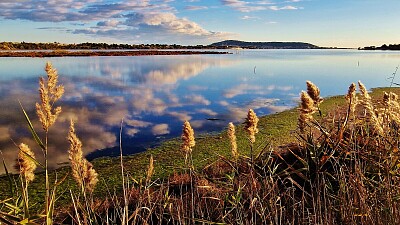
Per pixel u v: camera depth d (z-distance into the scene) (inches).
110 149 662.5
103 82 1916.8
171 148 652.7
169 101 1275.8
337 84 1722.4
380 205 143.6
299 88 1593.3
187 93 1489.9
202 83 1889.8
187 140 187.0
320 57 5876.0
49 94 110.4
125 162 575.8
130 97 1370.6
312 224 146.5
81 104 1179.9
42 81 108.7
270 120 829.2
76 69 2837.1
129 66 3294.8
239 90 1560.0
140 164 559.5
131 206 260.2
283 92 1462.8
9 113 960.9
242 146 616.1
